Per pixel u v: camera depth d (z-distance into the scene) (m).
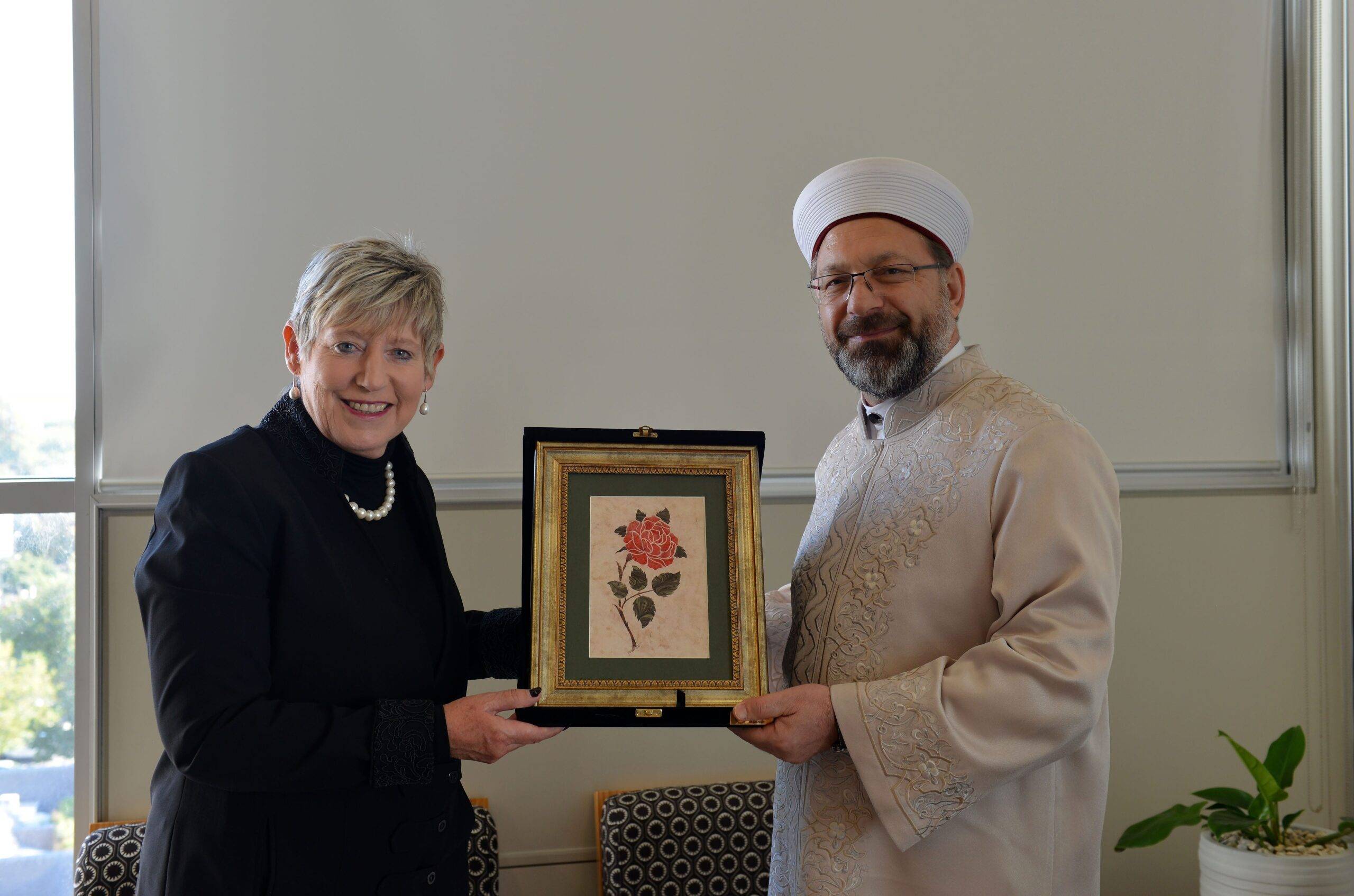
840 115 2.61
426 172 2.41
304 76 2.37
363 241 1.43
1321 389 2.81
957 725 1.28
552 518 1.44
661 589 1.43
